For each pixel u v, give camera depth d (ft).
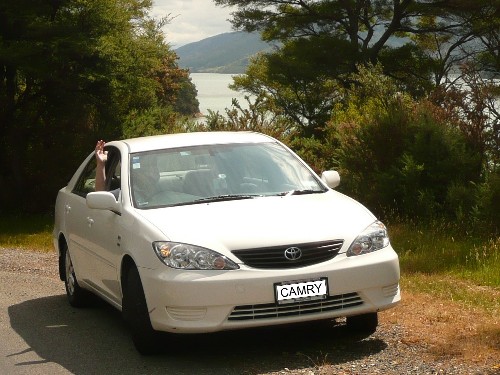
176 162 25.79
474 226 46.06
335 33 164.35
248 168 25.81
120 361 22.75
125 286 23.70
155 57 100.73
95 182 27.86
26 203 92.99
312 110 156.35
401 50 156.76
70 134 93.04
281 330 25.17
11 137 92.12
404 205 51.29
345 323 25.58
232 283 20.92
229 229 21.90
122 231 23.75
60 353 24.13
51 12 91.20
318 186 25.96
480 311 28.07
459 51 158.51
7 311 31.01
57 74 89.66
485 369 20.22
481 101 52.49
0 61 86.48
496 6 143.74
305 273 21.22
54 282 37.52
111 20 91.04
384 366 20.85
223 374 20.90
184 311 21.12
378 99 66.44
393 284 22.49
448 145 51.34
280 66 155.94
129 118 97.14
